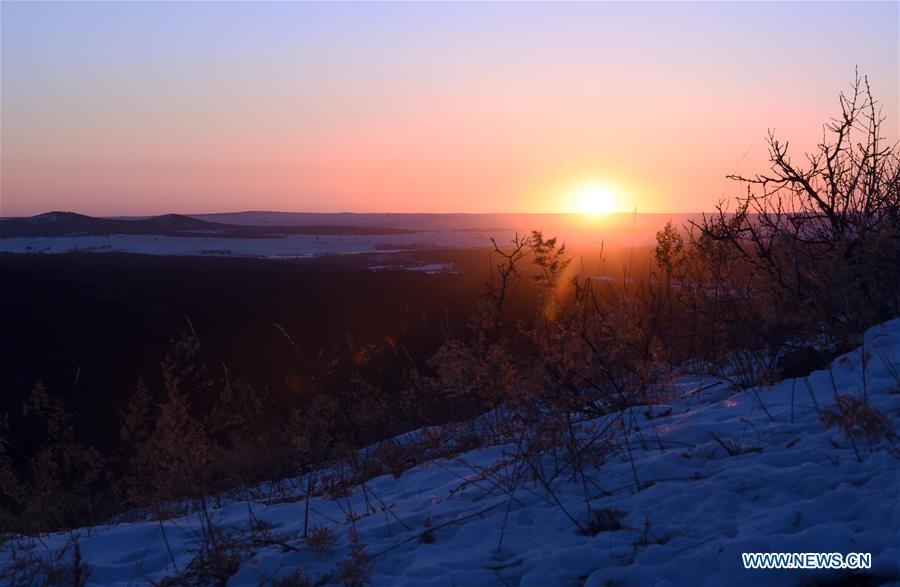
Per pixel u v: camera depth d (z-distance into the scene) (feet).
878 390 18.51
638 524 13.88
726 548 12.10
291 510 19.61
